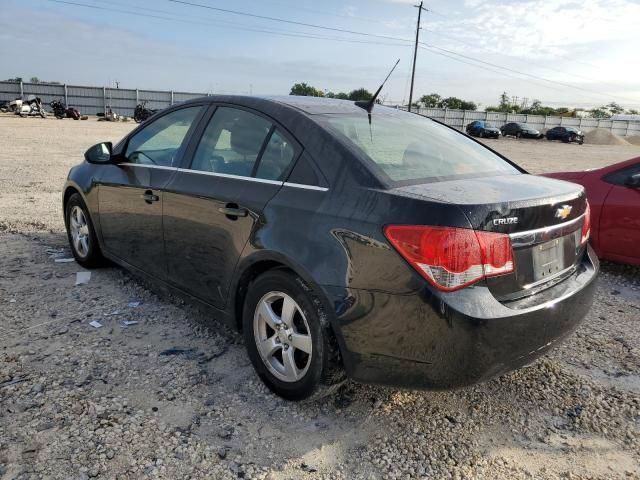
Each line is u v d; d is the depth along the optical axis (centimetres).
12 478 229
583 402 310
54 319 387
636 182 520
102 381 308
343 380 281
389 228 240
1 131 2188
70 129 2567
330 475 243
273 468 245
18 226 641
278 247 279
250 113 336
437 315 230
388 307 242
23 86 4681
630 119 7269
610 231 533
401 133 331
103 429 264
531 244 256
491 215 236
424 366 240
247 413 286
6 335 358
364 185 261
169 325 386
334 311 257
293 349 288
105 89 4984
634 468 256
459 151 338
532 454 264
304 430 274
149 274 403
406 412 294
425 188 258
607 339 396
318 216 268
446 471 249
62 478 231
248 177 316
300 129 301
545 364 354
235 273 313
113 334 367
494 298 239
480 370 237
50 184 961
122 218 420
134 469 239
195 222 343
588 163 2289
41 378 307
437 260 230
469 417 292
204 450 254
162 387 305
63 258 527
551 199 266
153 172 389
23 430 261
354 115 333
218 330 381
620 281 539
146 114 4206
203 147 360
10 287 444
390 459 255
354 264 250
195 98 389
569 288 279
